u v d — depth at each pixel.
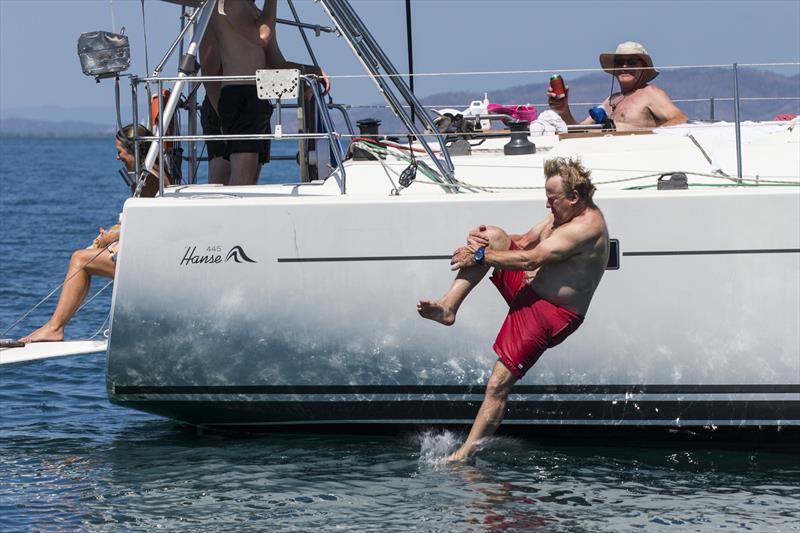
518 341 19.69
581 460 20.58
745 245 20.05
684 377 20.45
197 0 25.89
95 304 43.16
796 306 20.06
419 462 20.56
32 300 45.00
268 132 26.34
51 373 30.06
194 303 21.05
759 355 20.23
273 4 25.16
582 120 29.53
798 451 21.11
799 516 17.69
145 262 21.03
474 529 17.20
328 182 23.11
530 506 18.17
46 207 108.62
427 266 20.62
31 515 18.03
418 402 21.16
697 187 20.97
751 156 23.27
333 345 21.00
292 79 21.73
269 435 22.58
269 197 20.97
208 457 21.23
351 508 18.19
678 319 20.31
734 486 19.14
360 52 22.12
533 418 21.09
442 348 20.83
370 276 20.77
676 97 29.33
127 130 24.56
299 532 17.19
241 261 20.92
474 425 20.33
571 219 19.23
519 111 29.05
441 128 26.83
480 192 21.14
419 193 21.48
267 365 21.17
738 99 22.33
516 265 19.05
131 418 24.91
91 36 22.05
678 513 17.83
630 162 23.31
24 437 23.20
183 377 21.36
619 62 28.20
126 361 21.33
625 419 20.86
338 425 21.98
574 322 19.59
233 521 17.69
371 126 25.03
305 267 20.84
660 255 20.22
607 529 17.14
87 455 21.64
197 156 27.88
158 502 18.62
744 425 20.66
